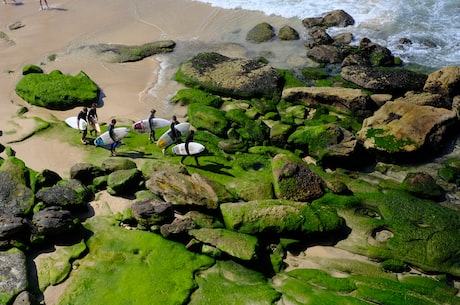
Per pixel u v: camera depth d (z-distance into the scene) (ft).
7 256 51.70
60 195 58.59
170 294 48.01
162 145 69.51
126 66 96.84
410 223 56.49
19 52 102.94
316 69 90.02
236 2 118.32
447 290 49.55
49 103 82.89
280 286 49.52
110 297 48.08
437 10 103.55
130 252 53.26
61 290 49.98
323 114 78.79
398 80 81.10
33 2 127.54
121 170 63.62
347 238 55.88
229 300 47.34
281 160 64.39
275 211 55.52
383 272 52.21
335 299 46.47
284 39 101.04
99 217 58.80
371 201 60.39
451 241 53.47
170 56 99.19
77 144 72.49
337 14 104.37
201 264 51.57
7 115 81.00
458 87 77.00
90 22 115.03
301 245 55.62
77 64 97.76
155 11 118.32
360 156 68.39
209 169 66.74
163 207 56.13
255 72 87.15
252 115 79.00
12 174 62.44
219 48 100.63
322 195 61.21
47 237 54.54
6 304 47.24
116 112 82.64
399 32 98.53
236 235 53.21
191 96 83.61
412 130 68.39
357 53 90.94
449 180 63.82
